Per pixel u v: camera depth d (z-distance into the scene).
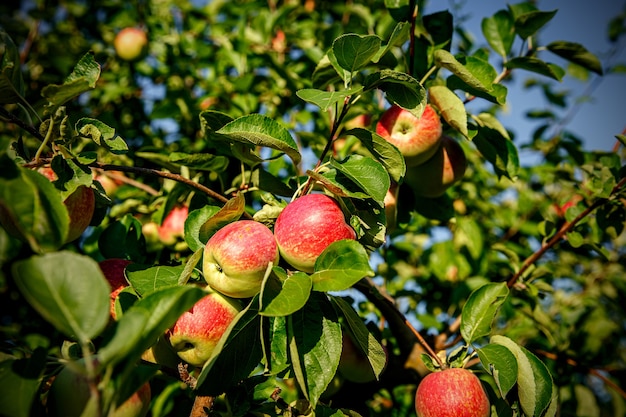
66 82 0.63
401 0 0.84
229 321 0.63
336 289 0.57
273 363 0.62
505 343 0.69
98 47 1.43
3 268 0.80
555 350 1.01
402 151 0.76
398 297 1.02
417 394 0.70
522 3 0.89
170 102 1.07
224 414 0.74
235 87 1.06
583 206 0.93
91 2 1.52
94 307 0.49
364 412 0.83
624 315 1.37
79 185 0.61
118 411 0.58
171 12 1.47
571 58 0.85
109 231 0.79
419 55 0.82
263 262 0.60
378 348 0.63
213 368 0.63
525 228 1.21
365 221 0.65
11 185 0.53
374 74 0.64
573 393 1.03
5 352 0.59
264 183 0.74
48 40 1.38
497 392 0.82
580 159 1.09
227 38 1.19
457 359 0.71
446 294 1.10
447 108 0.75
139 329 0.49
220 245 0.61
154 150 0.87
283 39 1.28
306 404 0.67
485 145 0.82
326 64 0.74
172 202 0.84
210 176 0.85
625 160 1.26
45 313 0.49
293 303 0.56
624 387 1.05
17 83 0.63
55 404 0.55
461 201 1.21
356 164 0.64
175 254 0.88
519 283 0.94
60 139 0.63
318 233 0.61
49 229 0.54
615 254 1.35
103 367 0.49
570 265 1.24
